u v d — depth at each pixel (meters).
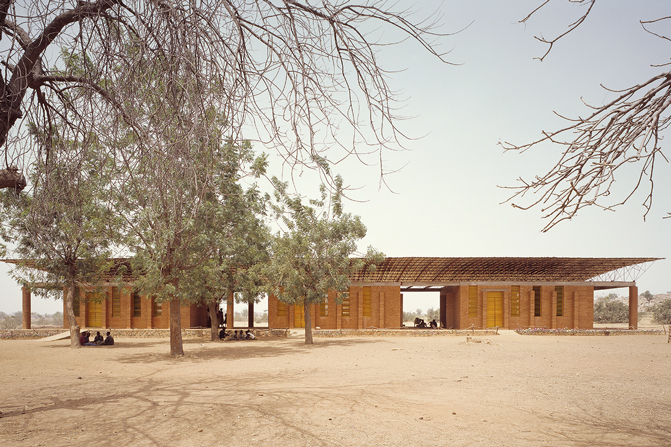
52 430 8.71
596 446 7.85
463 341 32.72
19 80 6.56
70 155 5.77
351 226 29.78
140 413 10.12
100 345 30.77
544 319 42.16
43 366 19.94
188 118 4.02
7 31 5.97
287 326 42.03
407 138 3.99
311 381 14.98
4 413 10.27
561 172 4.73
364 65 4.40
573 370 18.11
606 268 41.06
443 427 9.07
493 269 40.56
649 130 4.13
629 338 36.50
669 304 70.88
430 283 41.69
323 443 7.92
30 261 28.81
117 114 4.16
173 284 23.09
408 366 19.12
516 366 19.27
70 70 5.65
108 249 27.94
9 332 38.66
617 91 4.64
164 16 3.97
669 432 8.81
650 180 4.81
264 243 33.19
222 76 4.18
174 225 4.55
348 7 4.15
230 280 32.00
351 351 25.89
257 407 10.71
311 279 30.39
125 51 4.30
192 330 37.88
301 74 4.26
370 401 11.58
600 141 4.71
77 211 6.65
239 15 4.42
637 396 12.67
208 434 8.41
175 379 15.73
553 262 39.34
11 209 21.84
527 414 10.31
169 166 4.06
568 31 4.19
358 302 41.34
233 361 21.31
